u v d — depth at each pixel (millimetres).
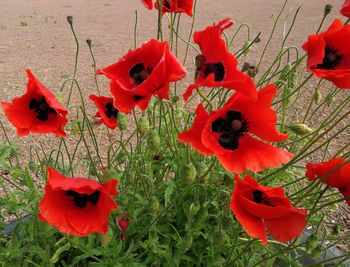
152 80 263
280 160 268
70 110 966
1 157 412
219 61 262
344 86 283
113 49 1460
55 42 1530
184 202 430
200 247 422
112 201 270
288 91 457
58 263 420
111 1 2566
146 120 367
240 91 249
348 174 297
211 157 467
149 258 396
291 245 384
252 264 427
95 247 397
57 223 282
